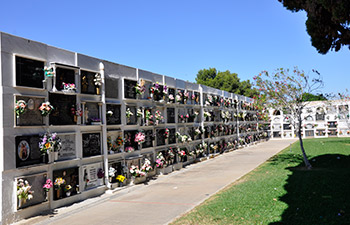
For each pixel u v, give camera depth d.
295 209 8.86
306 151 25.66
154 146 18.30
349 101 42.69
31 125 10.40
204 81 53.00
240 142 35.16
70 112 12.11
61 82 11.83
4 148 9.48
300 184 12.21
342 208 8.49
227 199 10.83
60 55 12.00
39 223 9.59
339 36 8.54
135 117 16.64
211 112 27.17
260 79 18.58
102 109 13.98
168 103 20.06
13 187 9.67
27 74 10.45
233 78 51.62
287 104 18.12
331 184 11.66
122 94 15.55
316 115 45.94
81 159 12.58
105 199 12.70
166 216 9.83
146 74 18.00
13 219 9.59
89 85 13.37
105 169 13.88
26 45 10.55
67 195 11.69
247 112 40.06
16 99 10.05
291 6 9.12
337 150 24.44
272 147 34.94
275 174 15.43
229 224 8.04
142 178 16.39
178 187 14.66
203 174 18.25
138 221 9.51
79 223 9.59
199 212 9.52
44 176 10.82
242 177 15.91
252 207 9.41
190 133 23.34
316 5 8.00
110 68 14.85
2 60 9.69
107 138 14.34
